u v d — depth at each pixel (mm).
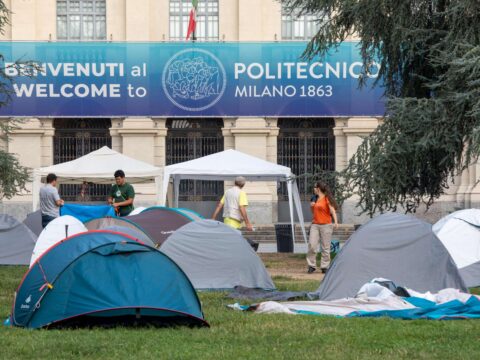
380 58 28688
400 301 16516
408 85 28688
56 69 44094
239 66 44375
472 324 14641
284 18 46406
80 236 14836
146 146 45250
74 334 13516
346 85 44219
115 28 45969
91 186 46344
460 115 25031
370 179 26625
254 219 45406
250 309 16406
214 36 46531
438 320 15055
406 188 27812
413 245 18219
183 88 44312
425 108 25438
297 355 11898
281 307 16141
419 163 26562
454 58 23891
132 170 32688
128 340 12969
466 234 22359
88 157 33219
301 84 44344
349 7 27578
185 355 11836
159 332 13727
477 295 18531
